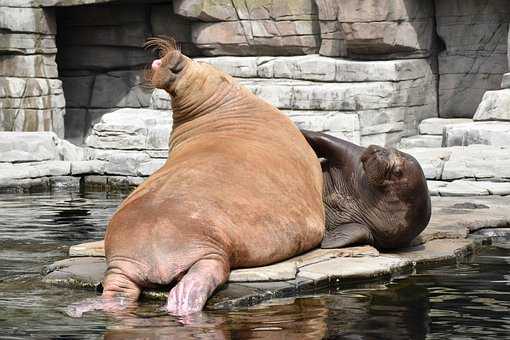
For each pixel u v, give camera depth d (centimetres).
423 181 1744
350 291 1545
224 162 1573
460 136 3222
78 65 4662
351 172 1806
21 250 1961
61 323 1320
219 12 4269
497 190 2616
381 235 1784
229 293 1455
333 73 3959
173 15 4472
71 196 3170
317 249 1720
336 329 1297
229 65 4203
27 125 4331
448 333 1284
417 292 1542
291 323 1327
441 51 4081
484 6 3928
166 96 3988
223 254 1474
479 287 1581
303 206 1633
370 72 3866
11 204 2886
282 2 4162
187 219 1470
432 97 4072
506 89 3525
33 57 4341
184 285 1409
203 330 1282
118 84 4616
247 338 1244
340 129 3672
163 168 1627
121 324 1312
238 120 1748
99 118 4644
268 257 1563
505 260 1823
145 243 1459
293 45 4191
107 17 4559
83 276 1588
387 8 3856
